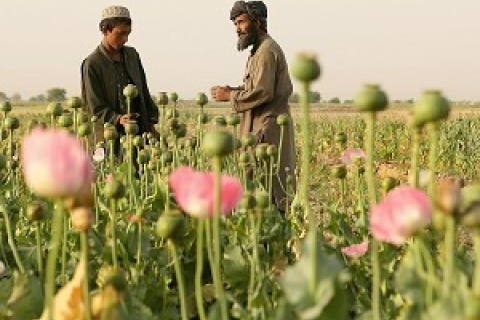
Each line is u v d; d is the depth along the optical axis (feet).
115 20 25.67
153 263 11.60
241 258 10.88
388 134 79.66
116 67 26.16
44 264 11.41
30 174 4.98
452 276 5.43
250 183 15.92
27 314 8.78
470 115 86.63
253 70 23.89
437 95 5.89
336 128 94.99
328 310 5.66
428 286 6.17
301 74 5.87
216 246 6.14
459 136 63.98
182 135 16.53
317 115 186.60
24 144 5.03
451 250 5.29
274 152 15.30
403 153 74.74
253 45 24.50
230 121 16.03
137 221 11.37
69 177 4.94
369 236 11.60
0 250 11.86
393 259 10.03
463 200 5.21
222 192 6.24
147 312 8.30
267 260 11.27
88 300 6.53
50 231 13.20
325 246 11.32
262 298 8.32
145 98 27.17
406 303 8.27
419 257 6.43
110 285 6.86
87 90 25.55
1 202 9.85
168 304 10.65
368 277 10.09
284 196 22.93
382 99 5.91
